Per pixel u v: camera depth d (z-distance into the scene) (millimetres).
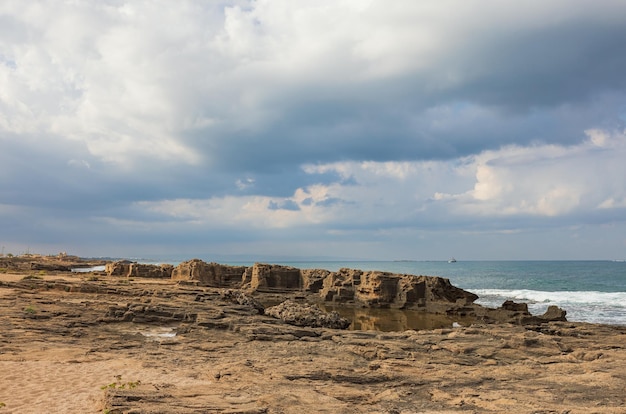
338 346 29359
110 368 21750
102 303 42688
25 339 27156
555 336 33250
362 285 70875
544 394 18266
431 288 64375
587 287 124750
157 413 13414
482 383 20500
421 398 18109
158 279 92188
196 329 33844
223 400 15703
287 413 14539
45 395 16766
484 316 54344
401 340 30344
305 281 82125
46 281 56375
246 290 80688
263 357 25734
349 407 16172
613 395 17938
